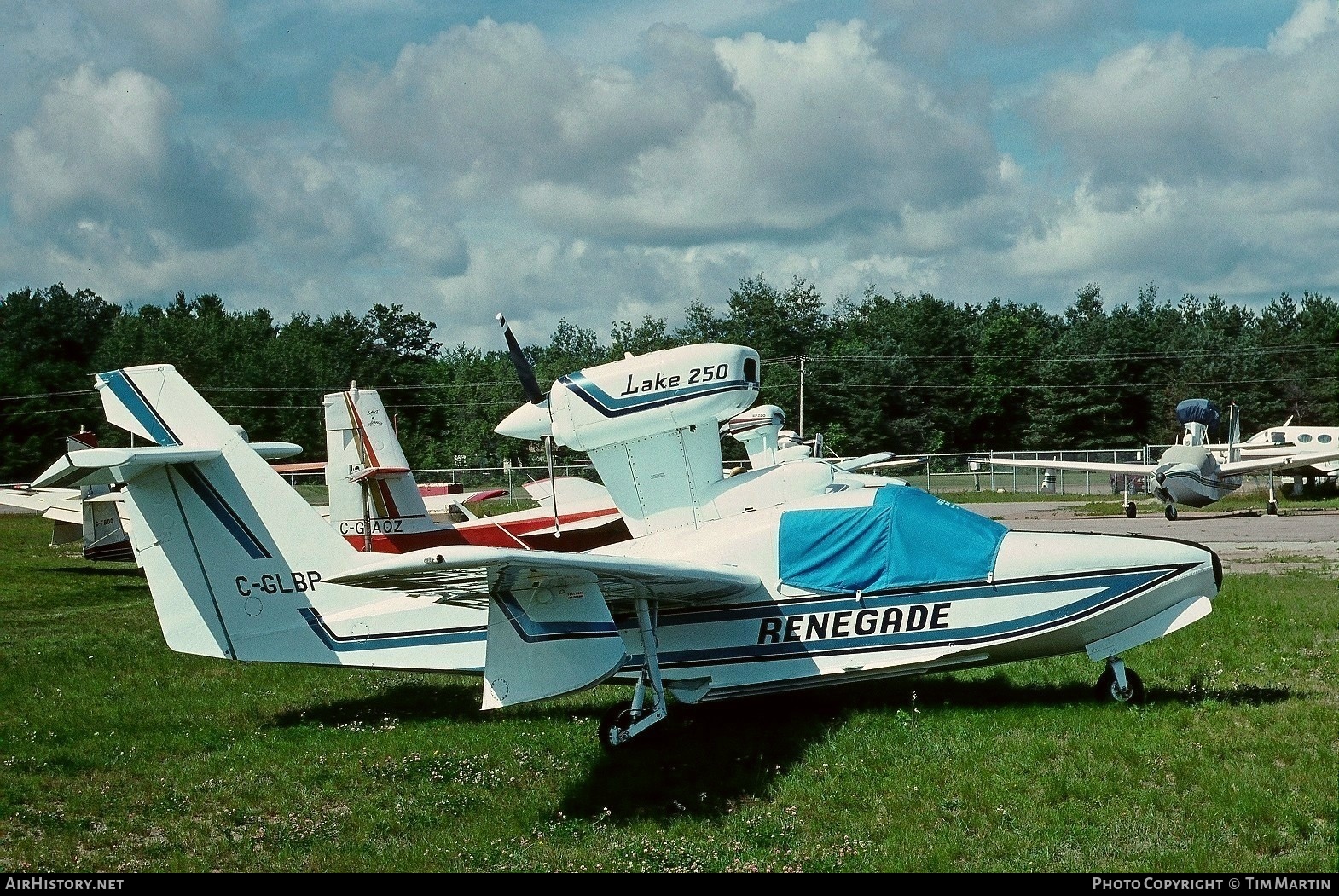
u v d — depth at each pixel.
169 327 73.62
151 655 12.59
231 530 9.06
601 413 10.10
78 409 64.12
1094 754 7.26
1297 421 62.81
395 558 6.32
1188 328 68.69
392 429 17.59
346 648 9.03
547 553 6.70
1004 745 7.51
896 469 59.66
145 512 9.04
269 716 9.64
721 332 70.12
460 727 9.03
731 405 10.13
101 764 8.31
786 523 8.64
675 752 8.02
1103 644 8.43
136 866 6.29
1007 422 66.00
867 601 8.44
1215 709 8.09
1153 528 26.27
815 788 6.98
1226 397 62.88
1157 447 47.31
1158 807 6.33
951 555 8.40
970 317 84.88
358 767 8.01
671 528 10.23
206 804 7.36
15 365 69.88
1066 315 86.75
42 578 22.69
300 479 65.12
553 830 6.60
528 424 11.31
